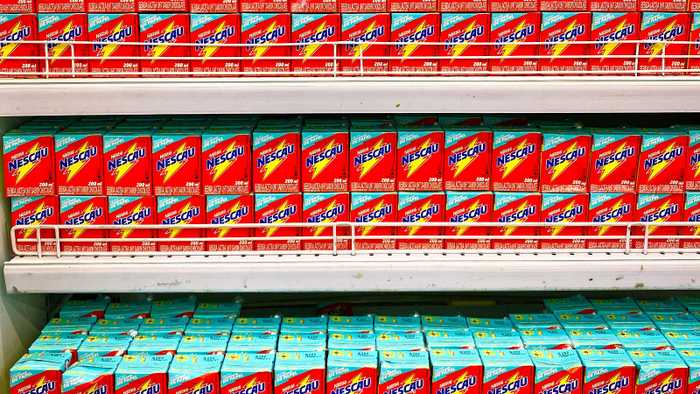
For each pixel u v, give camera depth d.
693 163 1.67
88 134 1.65
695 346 1.71
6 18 1.62
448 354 1.68
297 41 1.65
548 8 1.65
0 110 1.57
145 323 1.83
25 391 1.62
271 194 1.68
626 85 1.58
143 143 1.65
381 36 1.65
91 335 1.77
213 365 1.63
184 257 1.69
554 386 1.64
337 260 1.67
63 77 1.65
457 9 1.64
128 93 1.57
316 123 1.79
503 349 1.70
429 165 1.68
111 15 1.63
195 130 1.70
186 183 1.67
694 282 1.67
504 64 1.66
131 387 1.60
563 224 1.65
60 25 1.63
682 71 1.64
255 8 1.64
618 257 1.68
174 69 1.65
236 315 1.91
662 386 1.63
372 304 2.30
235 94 1.58
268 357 1.67
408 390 1.63
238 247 1.72
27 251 1.71
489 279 1.67
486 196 1.69
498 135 1.66
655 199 1.69
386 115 2.00
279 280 1.67
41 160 1.65
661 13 1.65
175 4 1.64
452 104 1.59
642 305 1.95
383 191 1.69
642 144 1.66
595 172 1.67
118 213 1.68
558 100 1.59
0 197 1.68
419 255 1.70
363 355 1.67
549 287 1.67
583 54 1.66
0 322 1.72
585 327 1.81
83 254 1.70
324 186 1.69
